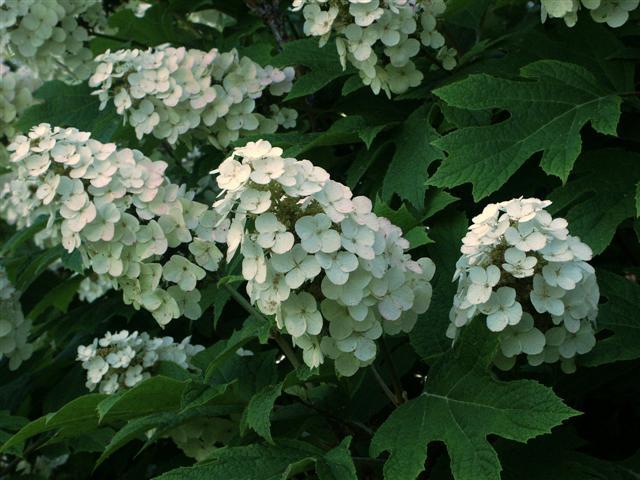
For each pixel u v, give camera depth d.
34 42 1.10
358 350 0.64
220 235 0.77
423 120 0.94
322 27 0.88
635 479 0.75
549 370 0.81
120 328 1.16
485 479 0.63
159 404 0.79
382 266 0.63
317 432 0.81
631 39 0.99
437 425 0.67
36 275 1.14
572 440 0.75
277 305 0.63
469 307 0.67
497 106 0.84
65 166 0.76
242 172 0.61
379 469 0.76
